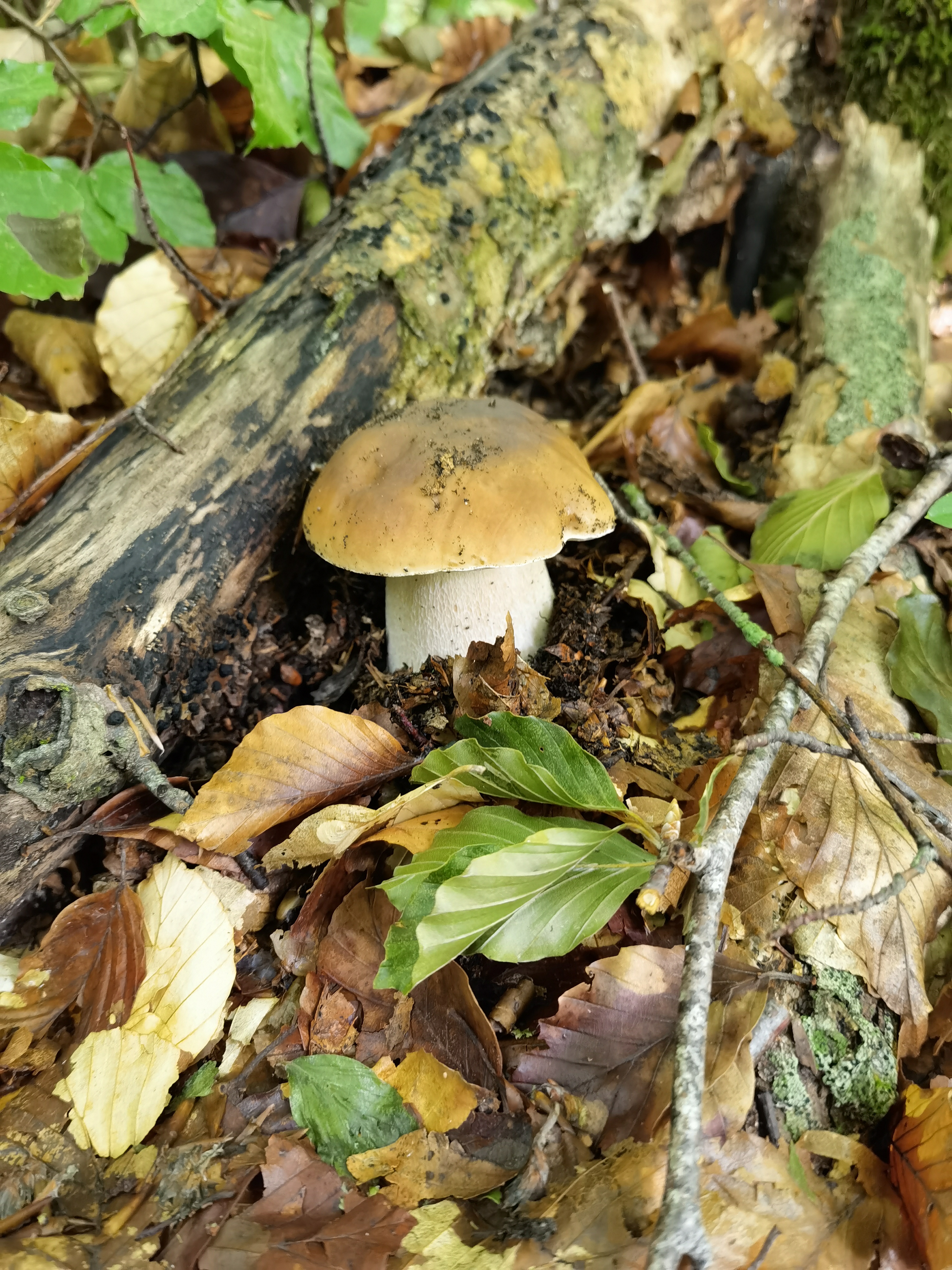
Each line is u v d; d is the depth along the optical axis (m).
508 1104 0.22
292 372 0.31
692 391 0.41
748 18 0.40
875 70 0.40
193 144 0.46
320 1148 0.22
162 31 0.32
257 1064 0.24
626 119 0.37
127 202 0.37
